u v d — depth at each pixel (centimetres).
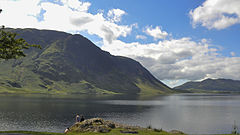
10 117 8744
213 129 6850
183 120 8725
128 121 8431
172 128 7031
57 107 13025
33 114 9731
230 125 7562
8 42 2628
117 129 3312
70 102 17375
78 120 4300
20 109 11462
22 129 6538
